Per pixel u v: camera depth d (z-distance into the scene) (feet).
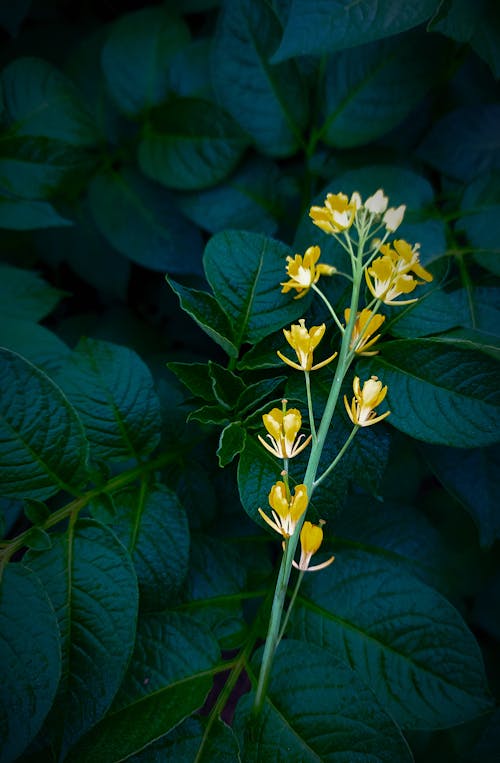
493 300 2.04
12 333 2.13
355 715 1.85
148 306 2.52
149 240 2.28
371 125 2.16
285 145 2.19
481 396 1.88
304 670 1.88
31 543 1.86
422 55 2.14
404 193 2.08
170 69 2.25
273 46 2.13
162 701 1.88
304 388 1.92
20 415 1.86
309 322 1.98
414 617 1.94
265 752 1.84
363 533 2.15
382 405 1.90
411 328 1.94
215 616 1.98
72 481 1.90
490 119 2.19
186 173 2.22
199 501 2.03
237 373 1.96
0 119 2.17
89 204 2.30
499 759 2.00
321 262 2.01
